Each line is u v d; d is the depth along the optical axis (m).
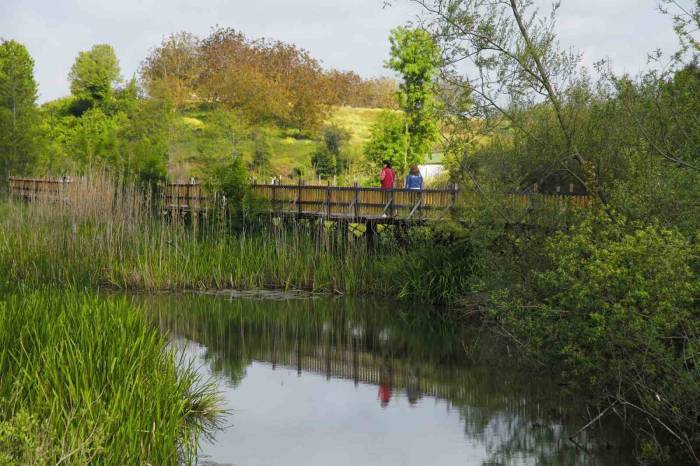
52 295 11.28
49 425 6.54
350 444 9.12
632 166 10.48
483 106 13.16
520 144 14.59
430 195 19.16
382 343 15.02
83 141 46.66
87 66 77.38
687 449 8.49
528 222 13.34
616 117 12.37
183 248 21.61
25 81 51.44
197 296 19.61
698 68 10.47
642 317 8.16
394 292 19.62
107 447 6.75
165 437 7.44
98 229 20.89
